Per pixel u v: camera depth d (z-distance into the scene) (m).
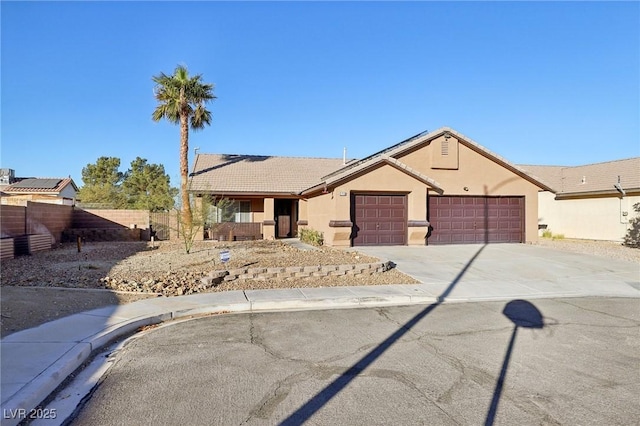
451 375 4.75
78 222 22.09
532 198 19.78
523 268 12.73
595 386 4.48
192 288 9.16
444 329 6.63
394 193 17.62
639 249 18.16
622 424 3.69
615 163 25.92
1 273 10.24
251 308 7.97
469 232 19.16
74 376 4.76
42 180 38.50
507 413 3.87
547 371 4.89
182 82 22.58
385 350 5.59
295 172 25.95
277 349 5.60
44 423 3.68
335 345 5.78
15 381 4.25
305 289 9.32
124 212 22.69
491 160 19.48
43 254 14.83
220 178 23.97
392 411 3.90
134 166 45.59
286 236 25.52
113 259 13.31
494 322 7.09
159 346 5.73
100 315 6.92
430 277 11.10
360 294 8.88
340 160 29.20
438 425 3.65
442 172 19.05
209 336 6.19
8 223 14.72
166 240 22.16
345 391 4.31
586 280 11.15
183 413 3.83
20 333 5.86
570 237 25.38
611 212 22.92
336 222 16.67
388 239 17.62
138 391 4.30
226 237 22.75
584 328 6.78
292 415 3.81
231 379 4.60
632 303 8.77
